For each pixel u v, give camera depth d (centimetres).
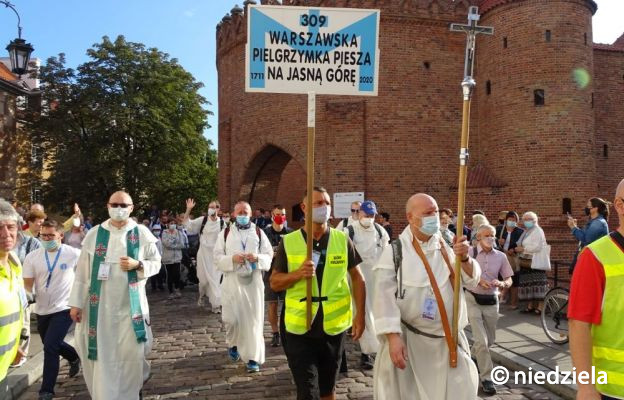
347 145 2044
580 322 289
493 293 636
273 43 468
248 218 781
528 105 1905
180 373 707
